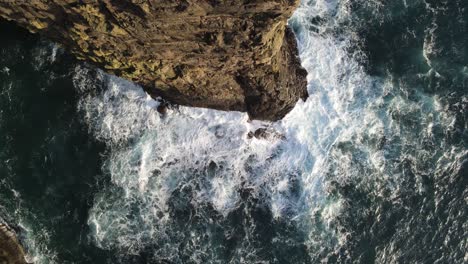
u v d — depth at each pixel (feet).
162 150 87.81
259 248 87.04
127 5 61.05
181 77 76.64
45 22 71.72
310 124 89.25
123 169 87.04
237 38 65.62
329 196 89.15
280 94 81.51
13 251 82.58
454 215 89.97
